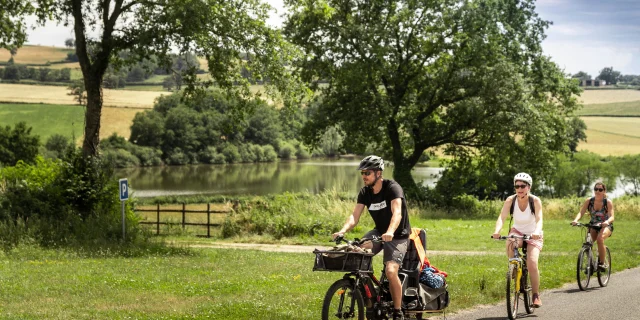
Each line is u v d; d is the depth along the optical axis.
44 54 193.00
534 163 42.12
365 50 40.69
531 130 40.06
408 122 42.44
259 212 26.39
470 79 42.06
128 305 10.05
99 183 23.00
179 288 12.00
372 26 41.69
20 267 15.43
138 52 22.03
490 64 42.97
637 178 81.00
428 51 43.47
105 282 12.77
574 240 22.41
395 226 7.18
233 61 24.16
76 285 12.37
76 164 23.17
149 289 11.95
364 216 27.30
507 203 9.48
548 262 15.12
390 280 7.40
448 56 44.72
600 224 11.98
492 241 22.73
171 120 124.00
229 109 26.11
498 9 43.84
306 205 28.05
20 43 25.23
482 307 9.78
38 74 157.12
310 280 13.05
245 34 23.27
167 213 48.56
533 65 45.59
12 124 119.06
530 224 9.38
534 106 42.06
